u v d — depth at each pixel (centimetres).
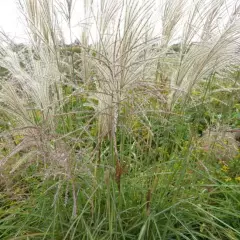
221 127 300
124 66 222
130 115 238
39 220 274
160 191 287
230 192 312
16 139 254
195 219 283
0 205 327
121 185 263
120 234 262
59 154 217
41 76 252
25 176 298
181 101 298
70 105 294
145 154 299
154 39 223
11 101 238
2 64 250
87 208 257
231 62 274
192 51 262
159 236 237
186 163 271
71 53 279
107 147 272
